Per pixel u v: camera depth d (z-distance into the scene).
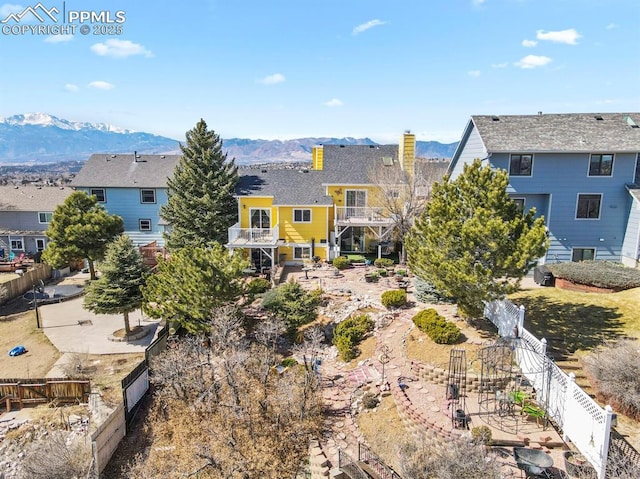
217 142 34.34
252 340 21.05
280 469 13.77
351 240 33.44
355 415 15.37
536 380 14.11
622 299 19.50
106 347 21.95
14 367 20.03
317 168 37.47
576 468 10.76
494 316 17.97
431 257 16.50
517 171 24.95
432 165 32.00
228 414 15.80
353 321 20.83
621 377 12.78
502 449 12.00
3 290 28.42
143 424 16.86
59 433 15.38
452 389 14.35
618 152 24.05
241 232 31.11
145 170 40.78
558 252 25.45
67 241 31.14
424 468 10.67
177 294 20.28
